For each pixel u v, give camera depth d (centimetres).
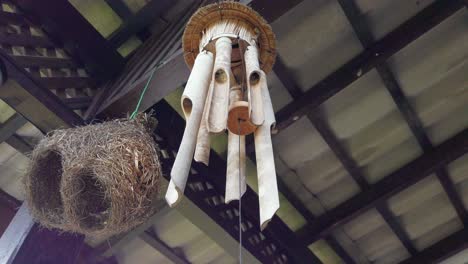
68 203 158
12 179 352
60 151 164
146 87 226
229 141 128
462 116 389
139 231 382
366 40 331
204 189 322
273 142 380
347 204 427
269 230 390
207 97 125
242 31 137
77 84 269
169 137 294
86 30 281
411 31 321
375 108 371
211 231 325
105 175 151
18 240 205
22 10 259
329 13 316
